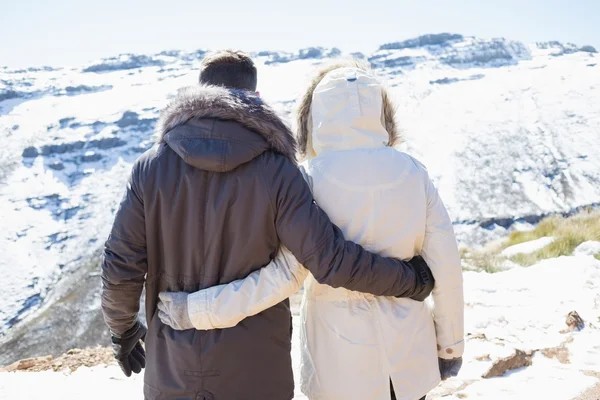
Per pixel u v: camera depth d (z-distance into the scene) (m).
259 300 1.80
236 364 1.78
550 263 6.66
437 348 2.12
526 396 3.22
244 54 2.00
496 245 13.30
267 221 1.80
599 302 5.18
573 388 3.31
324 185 2.00
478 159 164.00
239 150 1.73
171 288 1.84
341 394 1.96
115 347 1.99
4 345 91.06
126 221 1.82
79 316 97.81
